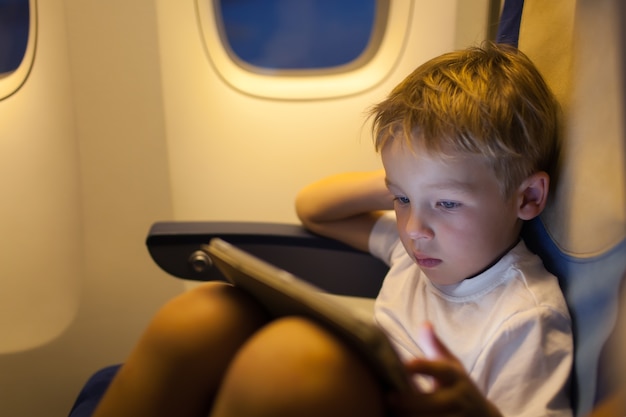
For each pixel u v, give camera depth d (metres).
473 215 0.77
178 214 1.58
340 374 0.52
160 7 1.40
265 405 0.50
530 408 0.70
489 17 1.36
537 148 0.79
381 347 0.47
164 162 1.53
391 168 0.80
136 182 1.55
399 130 0.79
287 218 1.58
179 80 1.46
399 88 0.89
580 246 0.75
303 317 0.58
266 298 0.64
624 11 0.63
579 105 0.75
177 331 0.65
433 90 0.81
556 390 0.70
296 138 1.50
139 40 1.43
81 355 1.63
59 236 1.51
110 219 1.58
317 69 1.46
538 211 0.82
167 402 0.64
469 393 0.53
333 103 1.46
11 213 1.44
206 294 0.70
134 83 1.46
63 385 1.61
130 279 1.64
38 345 1.54
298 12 1.43
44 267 1.51
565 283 0.79
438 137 0.75
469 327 0.81
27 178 1.43
